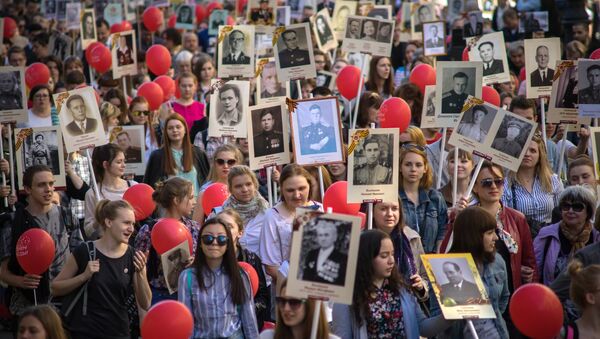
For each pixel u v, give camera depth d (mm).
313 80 33531
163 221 19375
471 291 16391
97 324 18672
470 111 21203
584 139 26891
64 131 24594
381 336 16453
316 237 14945
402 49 45281
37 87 29359
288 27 26859
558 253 19766
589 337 15805
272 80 29875
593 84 22688
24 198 27094
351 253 14859
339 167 25531
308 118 21859
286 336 15578
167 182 21125
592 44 40188
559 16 44156
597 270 15781
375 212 19641
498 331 17391
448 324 16734
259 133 23047
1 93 25672
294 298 15367
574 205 19422
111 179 25312
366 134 19594
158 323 15672
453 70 24578
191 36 44250
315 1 48188
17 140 23797
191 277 17594
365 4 45125
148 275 19844
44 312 16547
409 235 19766
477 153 21094
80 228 24547
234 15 53781
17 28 50844
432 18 43000
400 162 21266
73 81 35062
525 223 19953
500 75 30984
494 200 20391
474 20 40406
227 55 29891
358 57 40594
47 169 22109
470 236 17406
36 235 20562
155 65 37875
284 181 20000
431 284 16422
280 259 20000
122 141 28641
